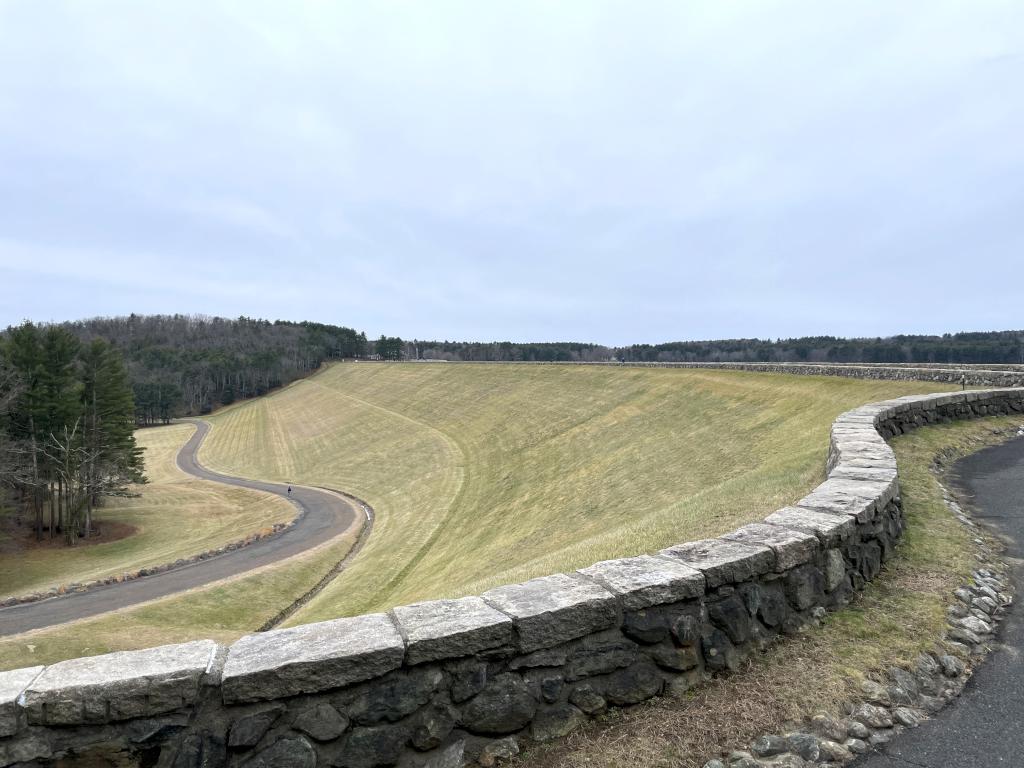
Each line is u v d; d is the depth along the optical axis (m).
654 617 3.68
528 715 3.27
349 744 2.88
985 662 3.96
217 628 23.03
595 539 12.91
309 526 39.53
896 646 4.09
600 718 3.46
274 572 29.05
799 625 4.38
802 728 3.32
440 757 3.06
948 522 6.70
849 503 5.33
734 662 3.93
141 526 45.53
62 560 37.81
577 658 3.44
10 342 43.09
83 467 44.28
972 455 10.84
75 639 18.80
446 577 20.05
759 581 4.18
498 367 80.31
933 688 3.67
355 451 64.12
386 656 2.92
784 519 4.94
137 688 2.61
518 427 50.47
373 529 37.56
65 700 2.54
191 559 32.69
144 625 22.59
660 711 3.52
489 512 31.22
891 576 5.27
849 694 3.58
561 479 31.67
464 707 3.13
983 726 3.31
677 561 4.05
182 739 2.66
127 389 52.72
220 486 58.66
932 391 21.34
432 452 53.66
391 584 24.06
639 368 55.62
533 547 19.89
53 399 43.19
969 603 4.74
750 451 21.95
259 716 2.75
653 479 23.92
